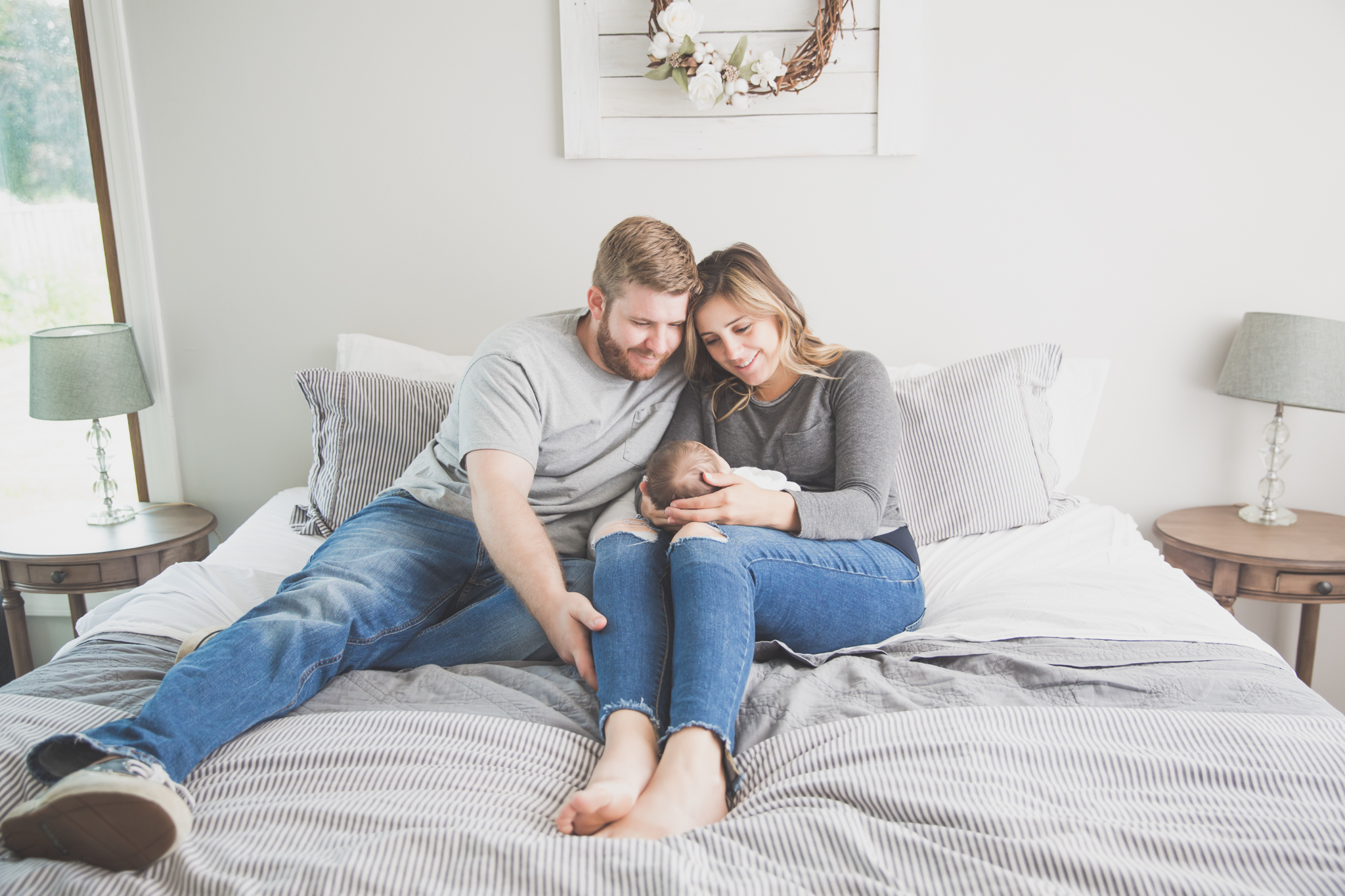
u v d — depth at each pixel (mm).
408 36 2203
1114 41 2127
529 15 2178
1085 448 2311
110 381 2145
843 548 1378
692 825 939
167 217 2303
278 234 2307
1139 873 777
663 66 2129
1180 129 2156
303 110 2244
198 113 2248
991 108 2172
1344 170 2131
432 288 2330
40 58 2246
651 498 1409
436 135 2250
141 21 2207
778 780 1009
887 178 2221
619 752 998
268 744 1045
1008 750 980
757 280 1550
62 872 836
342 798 948
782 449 1621
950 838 839
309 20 2199
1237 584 1966
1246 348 2074
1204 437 2293
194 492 2457
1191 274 2221
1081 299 2256
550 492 1588
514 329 1552
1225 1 2094
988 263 2252
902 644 1326
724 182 2238
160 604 1464
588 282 2318
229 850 856
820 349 1632
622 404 1637
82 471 2453
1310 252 2180
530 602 1258
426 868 813
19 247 2332
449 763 1011
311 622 1188
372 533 1478
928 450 1854
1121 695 1169
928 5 2129
